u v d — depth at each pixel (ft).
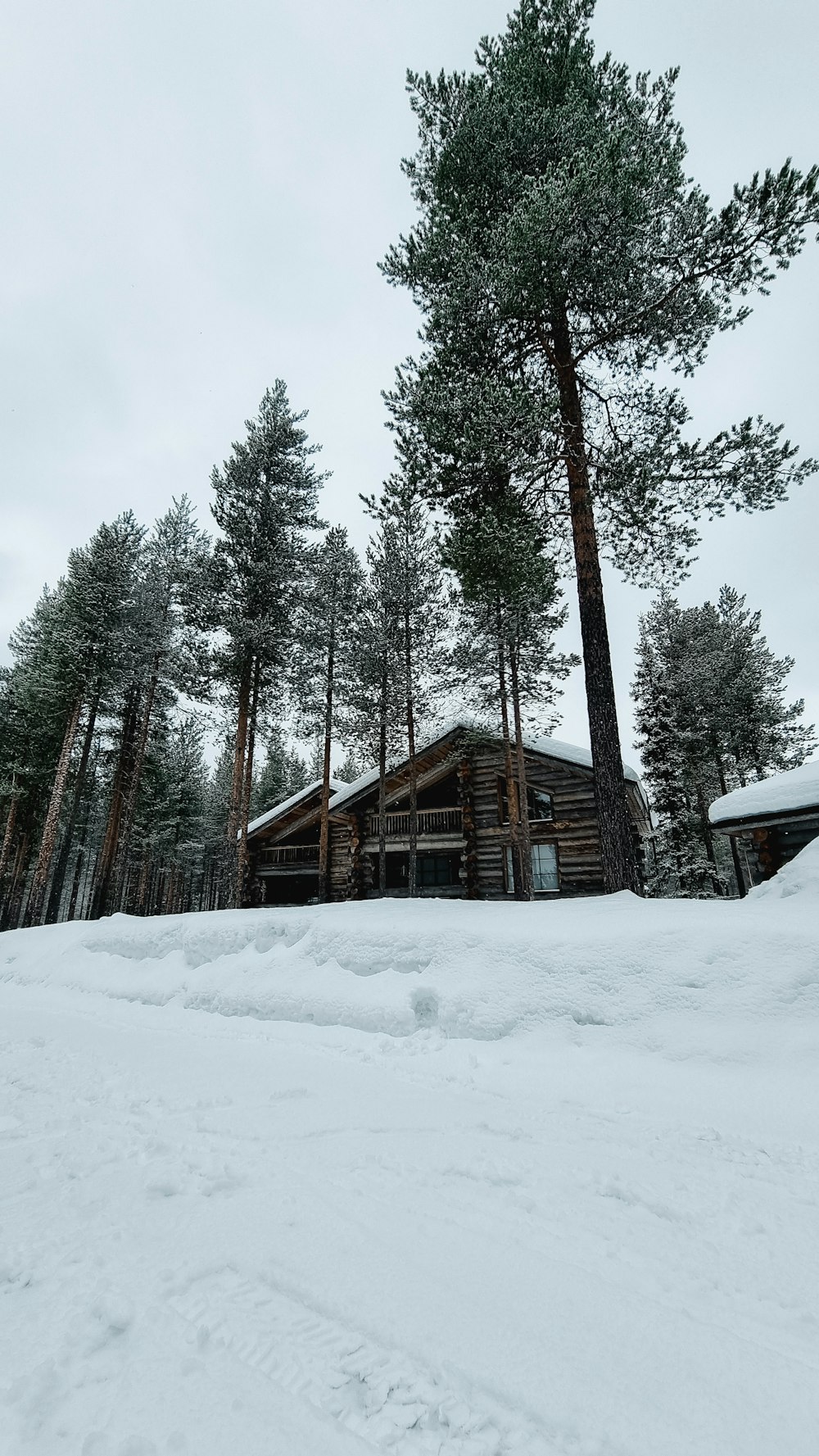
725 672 89.86
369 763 66.54
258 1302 6.40
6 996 34.22
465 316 31.24
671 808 76.43
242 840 55.36
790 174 25.58
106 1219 8.34
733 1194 9.41
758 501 29.81
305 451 65.87
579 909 25.18
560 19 34.17
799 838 34.30
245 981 27.61
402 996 22.03
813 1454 4.51
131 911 123.85
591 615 30.96
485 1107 13.74
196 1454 4.44
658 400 33.81
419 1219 8.39
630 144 28.81
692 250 28.76
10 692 96.94
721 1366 5.53
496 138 32.37
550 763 61.46
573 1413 4.93
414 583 54.95
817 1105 12.94
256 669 59.47
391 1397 5.11
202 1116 12.89
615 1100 14.17
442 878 72.38
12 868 97.35
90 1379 5.27
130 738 84.43
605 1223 8.41
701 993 17.81
